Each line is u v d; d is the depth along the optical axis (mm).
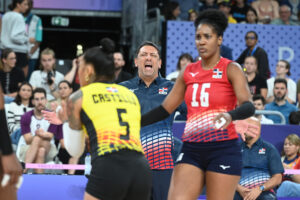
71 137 8117
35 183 12836
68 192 12531
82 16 32844
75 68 22016
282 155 16969
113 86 8242
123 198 7777
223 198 8703
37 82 22422
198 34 8914
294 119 18609
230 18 27875
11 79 21922
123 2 32750
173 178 9016
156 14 27234
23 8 25016
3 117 6977
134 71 27484
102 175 7547
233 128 8875
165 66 25047
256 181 14461
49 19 32375
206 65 8992
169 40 25062
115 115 7859
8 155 6934
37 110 17516
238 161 8773
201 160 8852
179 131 16234
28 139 17250
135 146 7832
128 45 30297
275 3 29328
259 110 17891
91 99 7902
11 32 23953
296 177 16234
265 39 25828
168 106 9273
